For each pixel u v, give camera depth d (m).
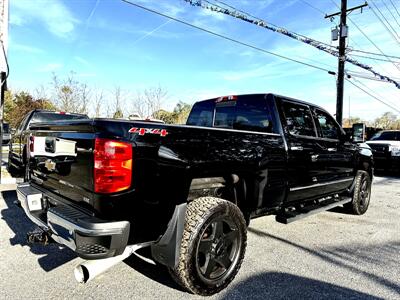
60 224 2.45
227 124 4.65
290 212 4.23
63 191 2.80
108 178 2.31
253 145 3.43
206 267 2.86
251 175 3.43
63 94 17.38
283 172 3.90
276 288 3.03
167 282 3.07
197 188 3.06
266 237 4.54
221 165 3.00
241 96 4.52
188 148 2.76
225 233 3.06
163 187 2.56
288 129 4.10
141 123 2.53
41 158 3.19
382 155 11.92
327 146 4.86
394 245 4.31
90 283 3.01
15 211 5.33
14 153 6.56
